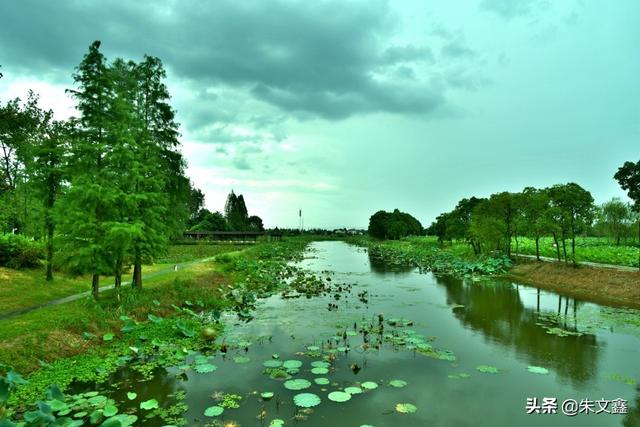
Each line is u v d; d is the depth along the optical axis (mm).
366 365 12578
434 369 12281
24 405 9766
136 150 19859
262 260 45688
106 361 12609
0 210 26719
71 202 17188
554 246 47781
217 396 10297
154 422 8953
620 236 54656
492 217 40469
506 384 11211
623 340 15383
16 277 21094
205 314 19594
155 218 20562
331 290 27359
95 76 18594
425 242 84750
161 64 23000
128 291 18688
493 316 19484
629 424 9031
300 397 10016
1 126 30484
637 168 26547
